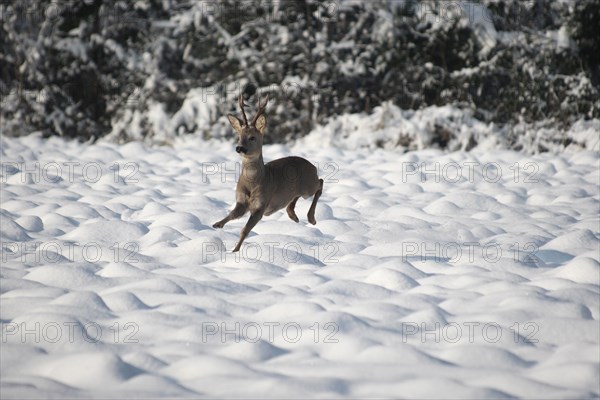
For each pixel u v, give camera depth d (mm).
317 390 10750
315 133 42094
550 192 27266
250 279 16609
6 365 11945
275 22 45000
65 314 13578
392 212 23500
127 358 11977
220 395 10727
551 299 14773
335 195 27016
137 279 16219
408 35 44844
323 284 15680
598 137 40500
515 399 10586
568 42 43594
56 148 39031
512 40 43188
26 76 46000
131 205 24500
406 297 14977
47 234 20594
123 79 46719
